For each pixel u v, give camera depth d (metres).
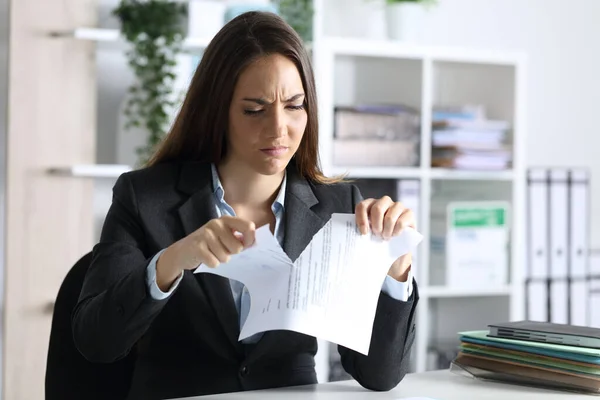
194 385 1.79
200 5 3.33
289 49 1.77
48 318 3.23
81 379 1.89
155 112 3.30
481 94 4.15
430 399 1.61
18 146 3.16
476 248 3.96
